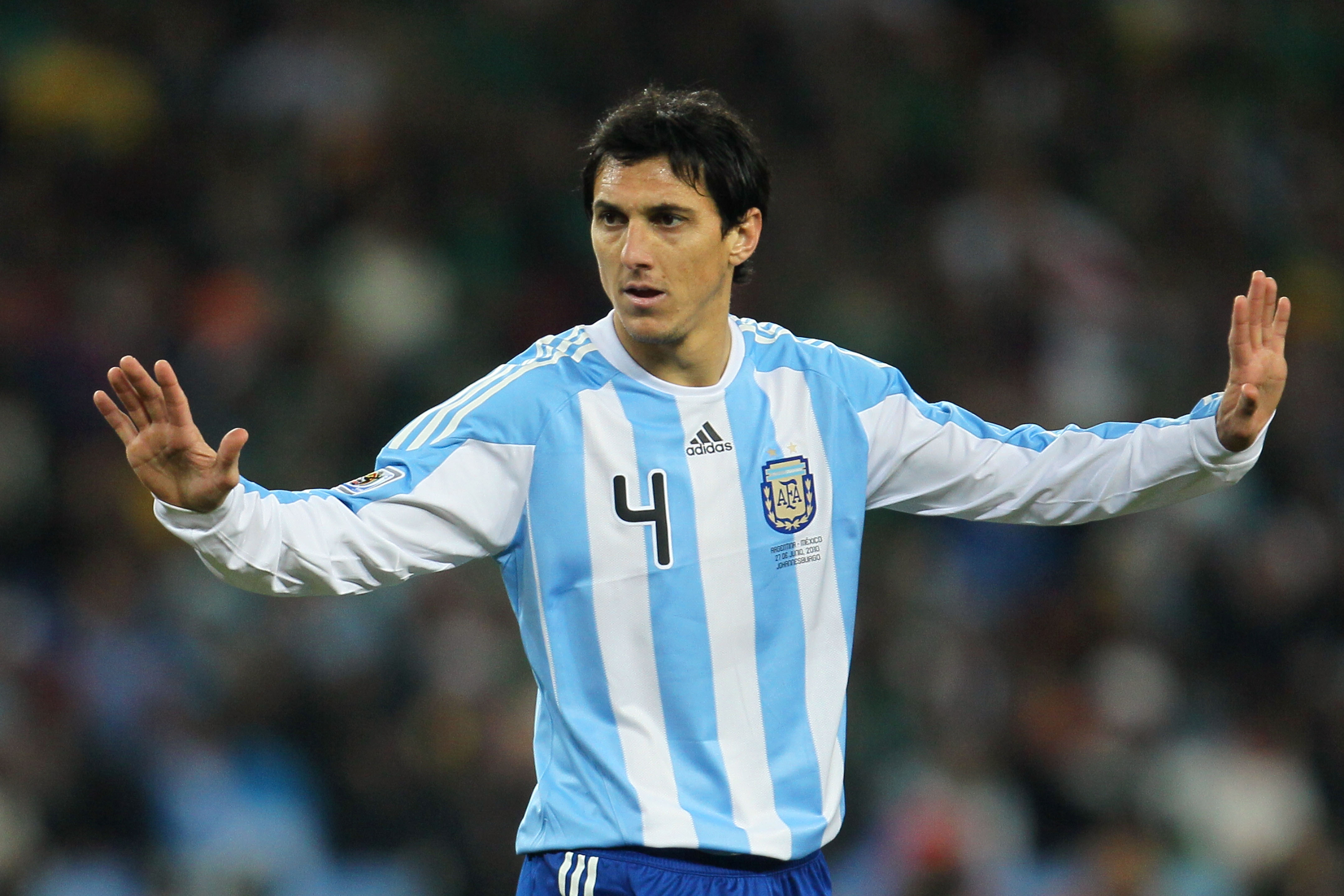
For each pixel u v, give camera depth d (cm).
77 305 3519
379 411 3459
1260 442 1138
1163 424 1159
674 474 1095
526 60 4278
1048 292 4147
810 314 3966
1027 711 3166
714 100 1116
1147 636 3412
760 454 1116
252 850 2772
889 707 3195
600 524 1084
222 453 954
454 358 3656
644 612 1083
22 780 2738
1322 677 3472
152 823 2786
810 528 1121
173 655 3017
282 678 2942
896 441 1164
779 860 1083
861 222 4278
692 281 1079
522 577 1099
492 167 4025
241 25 4231
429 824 2831
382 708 2948
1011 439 1182
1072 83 4791
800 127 4394
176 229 3812
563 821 1077
